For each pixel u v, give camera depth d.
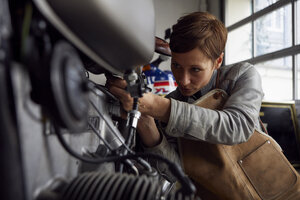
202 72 0.69
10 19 0.26
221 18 4.46
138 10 0.34
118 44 0.32
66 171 0.35
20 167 0.22
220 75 0.81
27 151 0.25
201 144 0.70
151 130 0.67
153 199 0.28
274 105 2.45
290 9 3.30
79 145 0.39
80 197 0.29
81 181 0.31
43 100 0.24
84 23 0.29
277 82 3.75
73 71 0.25
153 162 0.67
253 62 3.81
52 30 0.29
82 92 0.27
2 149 0.21
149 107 0.52
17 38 0.24
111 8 0.29
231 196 0.68
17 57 0.24
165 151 0.68
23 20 0.24
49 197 0.28
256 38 3.85
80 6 0.28
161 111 0.54
